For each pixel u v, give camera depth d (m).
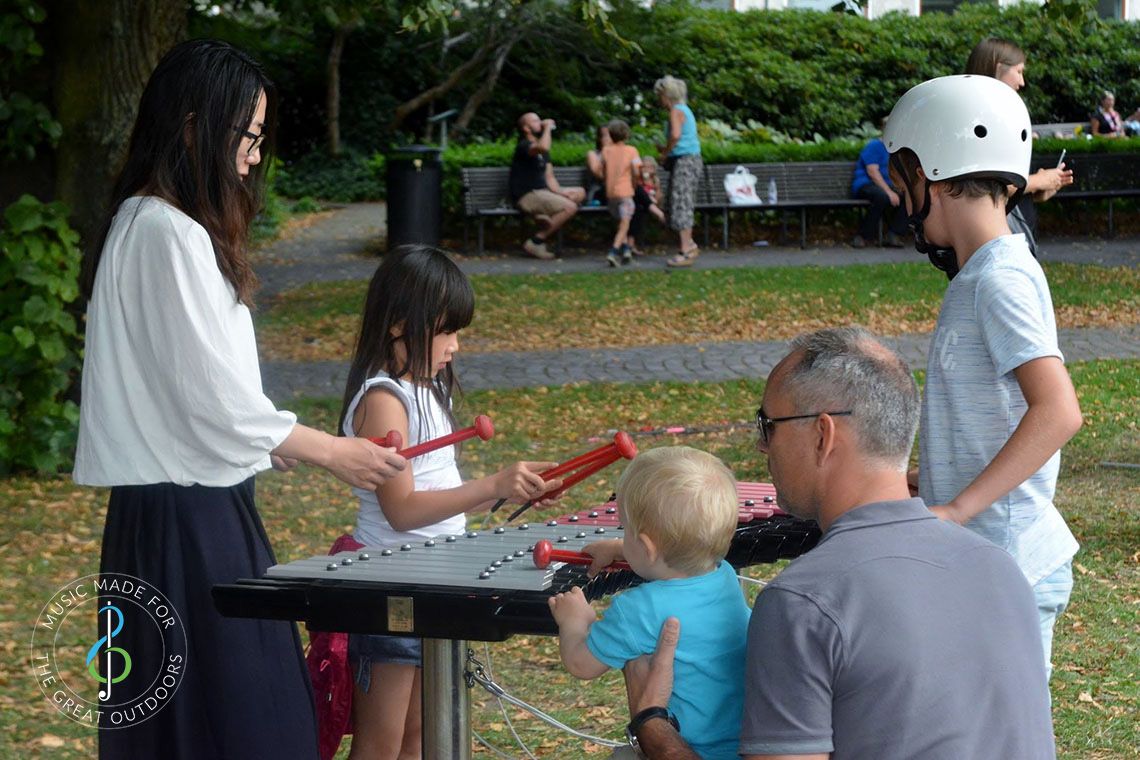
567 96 22.50
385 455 2.79
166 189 2.69
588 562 2.51
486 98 22.38
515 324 11.23
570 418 8.30
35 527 6.23
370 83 22.83
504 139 21.55
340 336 10.80
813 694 1.83
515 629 2.37
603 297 12.31
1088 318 11.21
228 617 2.53
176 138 2.70
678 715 2.17
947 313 2.62
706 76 23.56
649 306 11.92
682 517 2.14
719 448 7.59
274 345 10.52
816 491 2.03
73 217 7.22
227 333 2.69
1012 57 3.96
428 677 2.71
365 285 13.15
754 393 8.88
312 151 22.42
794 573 1.90
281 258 15.28
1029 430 2.43
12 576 5.61
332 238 17.02
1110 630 4.88
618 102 22.89
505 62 23.12
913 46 24.33
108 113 7.17
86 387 2.71
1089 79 24.67
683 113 13.98
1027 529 2.60
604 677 4.66
